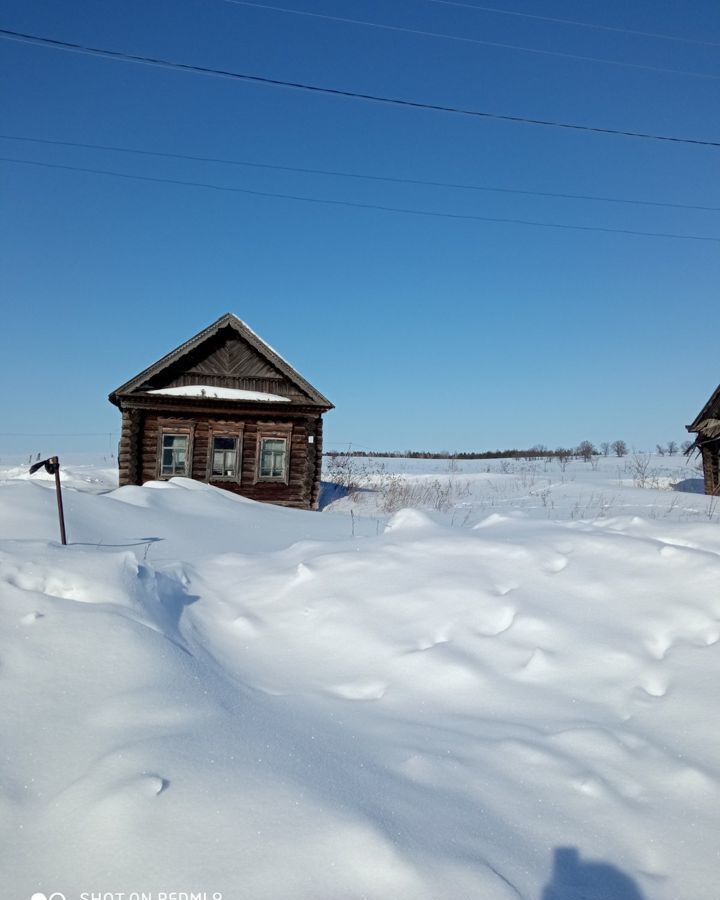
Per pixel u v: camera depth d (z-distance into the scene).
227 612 4.94
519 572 4.86
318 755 2.96
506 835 2.56
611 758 3.08
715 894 2.33
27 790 2.69
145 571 4.86
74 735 3.02
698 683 3.56
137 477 18.44
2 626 3.81
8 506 7.54
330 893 2.11
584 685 3.69
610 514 14.60
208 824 2.39
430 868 2.24
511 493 20.98
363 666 4.05
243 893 2.11
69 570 4.43
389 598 4.71
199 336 18.89
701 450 22.39
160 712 3.17
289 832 2.36
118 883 2.17
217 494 11.65
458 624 4.34
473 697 3.67
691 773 2.94
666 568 4.62
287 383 19.81
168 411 18.75
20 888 2.18
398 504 17.59
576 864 2.45
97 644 3.70
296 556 6.00
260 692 3.76
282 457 19.45
